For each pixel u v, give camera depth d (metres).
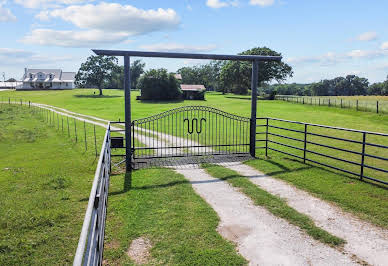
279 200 6.66
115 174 9.22
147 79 56.50
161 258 4.41
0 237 5.41
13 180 9.19
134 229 5.30
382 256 4.49
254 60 10.88
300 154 12.26
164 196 6.98
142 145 14.68
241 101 53.06
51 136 18.91
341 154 12.42
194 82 123.50
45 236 5.43
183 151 12.84
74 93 83.56
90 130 21.55
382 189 7.28
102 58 82.94
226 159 10.89
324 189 7.33
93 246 2.97
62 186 8.48
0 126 23.38
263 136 17.58
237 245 4.80
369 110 29.03
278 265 4.27
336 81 154.00
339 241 4.90
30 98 65.62
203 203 6.52
